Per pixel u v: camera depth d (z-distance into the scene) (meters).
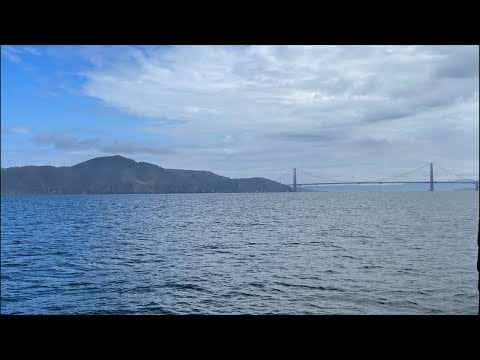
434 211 32.03
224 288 6.84
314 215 28.38
